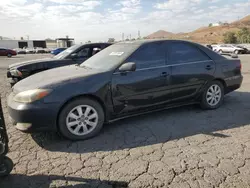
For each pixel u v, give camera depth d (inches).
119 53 157.8
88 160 113.0
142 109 155.2
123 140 134.5
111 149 123.8
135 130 148.7
